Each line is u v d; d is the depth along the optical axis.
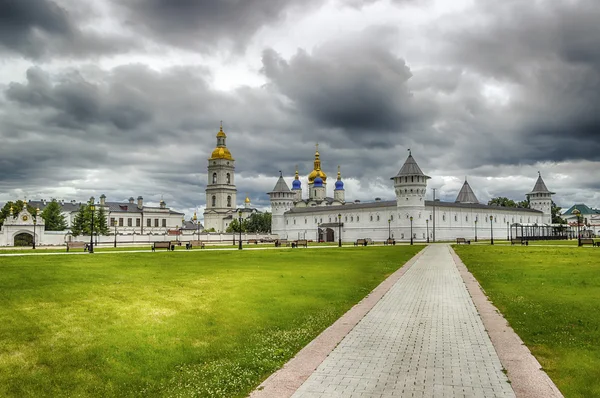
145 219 168.25
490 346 13.52
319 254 52.41
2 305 17.80
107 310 17.53
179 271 31.34
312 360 12.32
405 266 37.94
